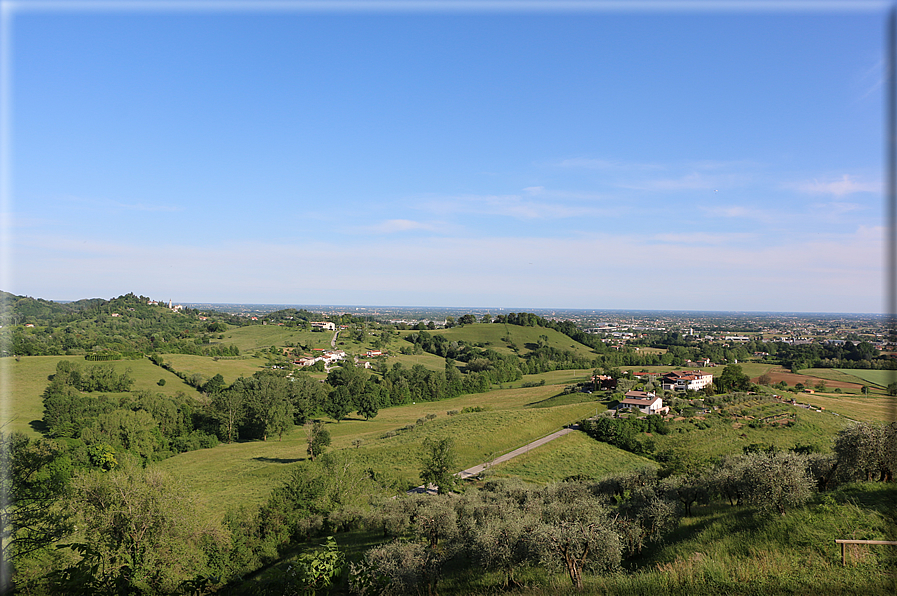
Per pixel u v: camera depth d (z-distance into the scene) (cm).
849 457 2438
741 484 2220
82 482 2964
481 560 2197
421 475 5066
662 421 7844
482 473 5981
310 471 4875
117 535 2856
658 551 2147
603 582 1727
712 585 1486
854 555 1502
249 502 5025
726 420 8119
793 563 1535
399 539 2691
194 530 3095
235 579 1773
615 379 12100
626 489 3759
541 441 7500
